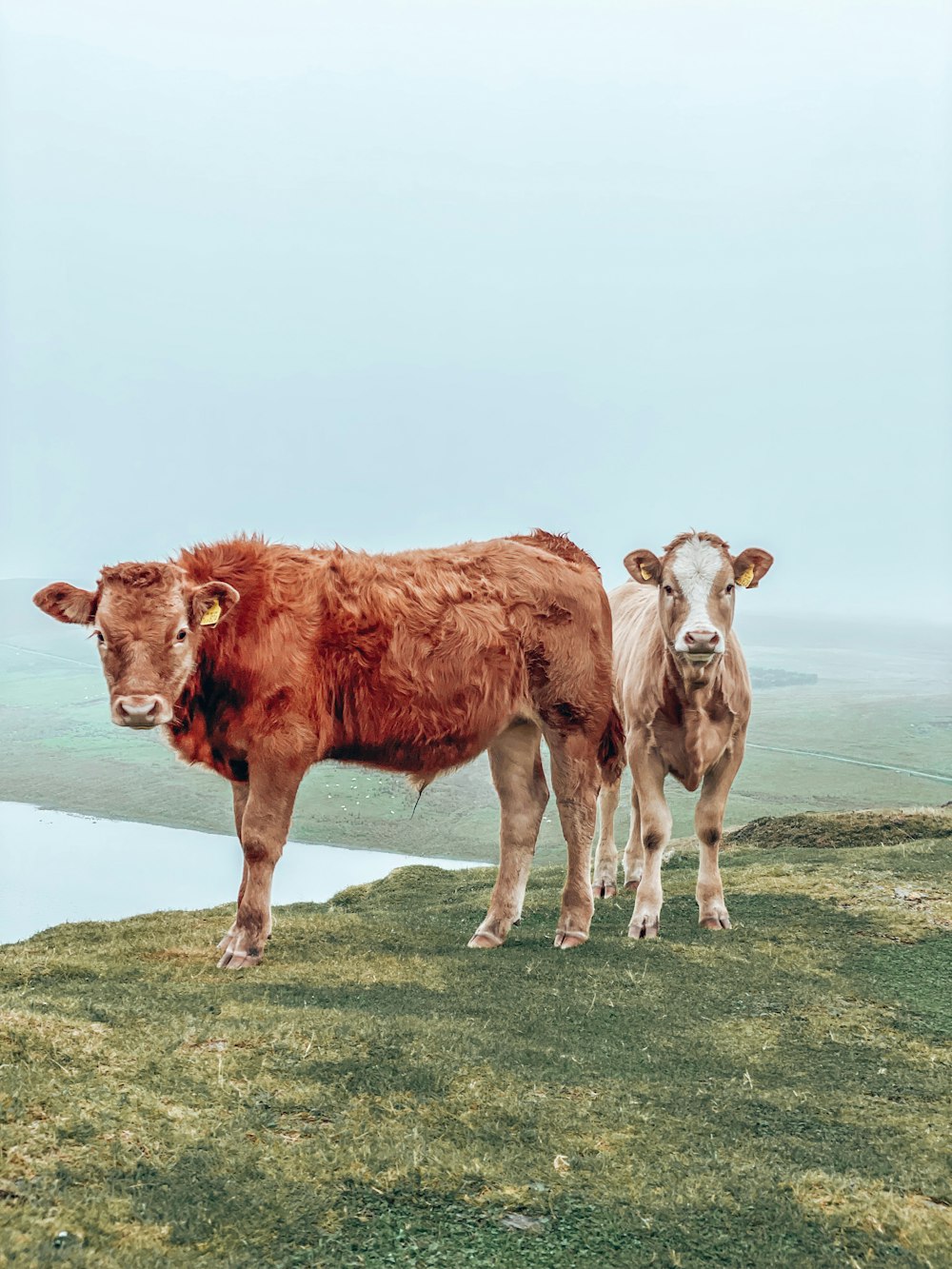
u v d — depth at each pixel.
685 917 9.03
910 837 12.54
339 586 7.68
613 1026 6.32
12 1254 3.60
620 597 11.39
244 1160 4.40
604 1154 4.67
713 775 8.83
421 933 8.51
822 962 7.73
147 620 6.90
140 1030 5.54
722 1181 4.48
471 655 7.86
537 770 8.68
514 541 8.56
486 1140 4.73
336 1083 5.13
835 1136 4.99
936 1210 4.34
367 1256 3.89
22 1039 5.14
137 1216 3.98
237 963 7.24
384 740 7.80
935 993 7.13
